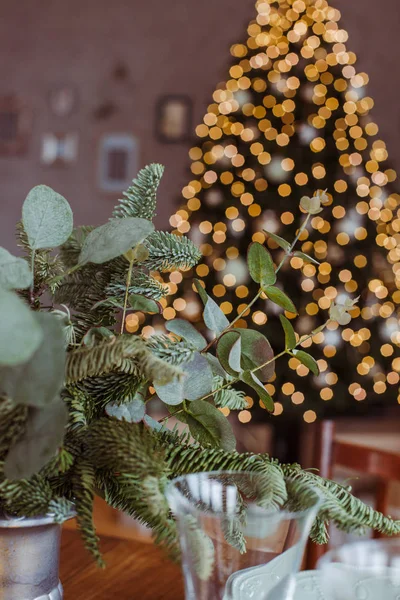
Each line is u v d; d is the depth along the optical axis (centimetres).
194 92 412
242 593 44
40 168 419
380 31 409
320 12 267
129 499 53
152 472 48
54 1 418
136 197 61
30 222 55
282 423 284
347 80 271
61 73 419
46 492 48
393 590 47
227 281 253
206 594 45
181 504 44
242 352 59
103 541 81
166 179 412
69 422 51
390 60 408
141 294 61
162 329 255
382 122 408
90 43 417
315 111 266
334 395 256
